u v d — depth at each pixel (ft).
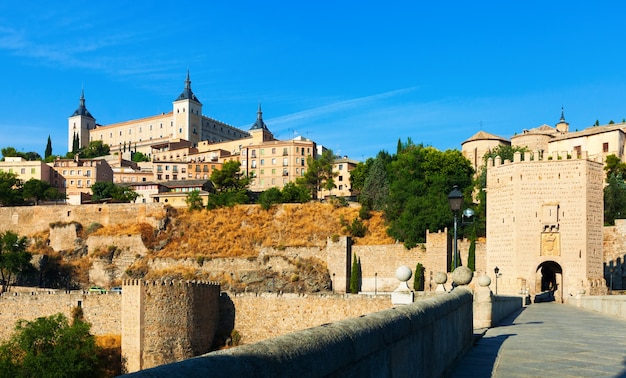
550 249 279.28
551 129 520.42
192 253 412.57
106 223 448.65
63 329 212.43
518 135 481.87
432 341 45.32
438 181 388.37
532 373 51.34
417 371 39.52
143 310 228.02
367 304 242.37
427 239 339.98
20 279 414.62
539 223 281.74
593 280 269.64
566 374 50.75
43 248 438.40
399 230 362.74
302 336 22.63
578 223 275.18
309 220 420.77
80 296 254.06
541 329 98.48
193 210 451.53
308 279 368.07
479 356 62.95
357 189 535.19
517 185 287.89
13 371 192.44
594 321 121.49
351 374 25.98
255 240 416.05
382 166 440.45
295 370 20.31
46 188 573.33
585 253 272.10
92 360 212.64
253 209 441.68
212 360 16.74
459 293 64.75
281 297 254.88
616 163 405.59
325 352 23.00
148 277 394.93
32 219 458.91
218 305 259.39
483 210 359.25
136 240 420.77
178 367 15.49
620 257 319.68
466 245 338.13
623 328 101.14
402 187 395.55
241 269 385.91
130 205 448.65
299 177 585.22
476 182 406.82
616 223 323.16
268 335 253.65
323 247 380.78
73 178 647.97
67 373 195.62
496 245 295.28
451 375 50.75
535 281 280.31
